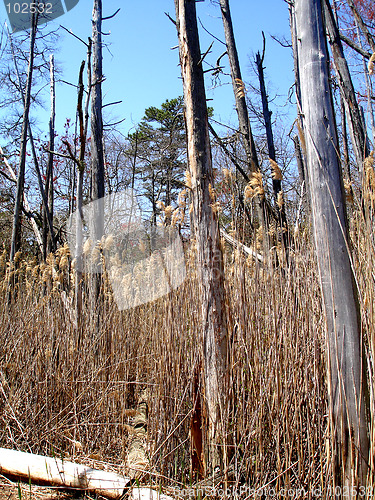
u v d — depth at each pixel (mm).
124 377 3486
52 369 3885
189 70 3207
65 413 3635
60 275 4488
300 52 2400
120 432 3379
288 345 2547
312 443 2432
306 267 2725
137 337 3777
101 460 3195
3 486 2969
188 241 3480
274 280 2680
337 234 2205
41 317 4422
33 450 3521
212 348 2783
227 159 3057
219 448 2619
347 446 2102
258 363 2600
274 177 2557
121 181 17047
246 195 2668
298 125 2383
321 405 2494
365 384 2148
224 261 2914
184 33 3254
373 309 2068
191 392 2875
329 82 2312
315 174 2271
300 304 2652
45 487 2945
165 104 21188
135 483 2770
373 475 1982
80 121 4680
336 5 7262
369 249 2143
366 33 6445
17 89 9570
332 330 2193
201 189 2977
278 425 2398
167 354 2965
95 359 3770
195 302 3016
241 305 2645
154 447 2938
